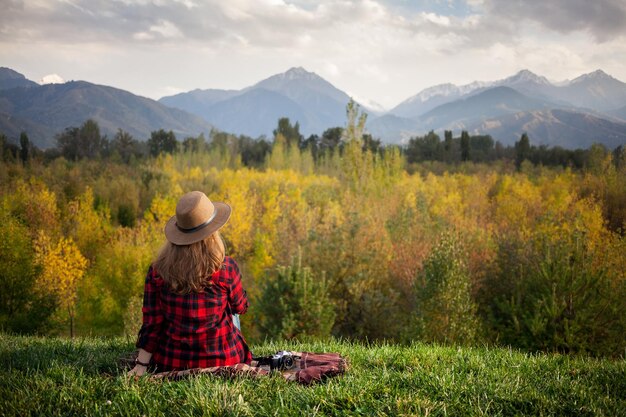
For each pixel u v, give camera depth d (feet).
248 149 456.04
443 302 54.44
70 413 10.89
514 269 71.20
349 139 183.73
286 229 108.68
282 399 11.39
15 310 96.89
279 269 59.98
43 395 11.45
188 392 11.43
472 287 72.79
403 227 108.37
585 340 50.62
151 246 119.55
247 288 113.91
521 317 57.98
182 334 12.44
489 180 222.89
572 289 52.39
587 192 172.96
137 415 10.71
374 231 88.89
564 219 105.60
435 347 20.21
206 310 12.37
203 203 12.07
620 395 13.41
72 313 107.45
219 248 12.37
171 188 217.77
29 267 97.04
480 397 12.36
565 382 13.89
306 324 55.93
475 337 56.70
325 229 81.05
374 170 188.75
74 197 184.55
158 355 12.85
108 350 17.29
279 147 364.58
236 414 10.56
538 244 73.61
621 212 147.84
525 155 357.82
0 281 95.04
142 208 208.85
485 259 77.61
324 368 13.67
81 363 14.51
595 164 190.19
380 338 65.77
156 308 12.57
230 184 215.31
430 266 56.85
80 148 413.59
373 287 76.28
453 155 431.02
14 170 228.22
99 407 10.93
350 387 12.46
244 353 13.84
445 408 11.39
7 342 17.57
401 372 14.94
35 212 148.15
